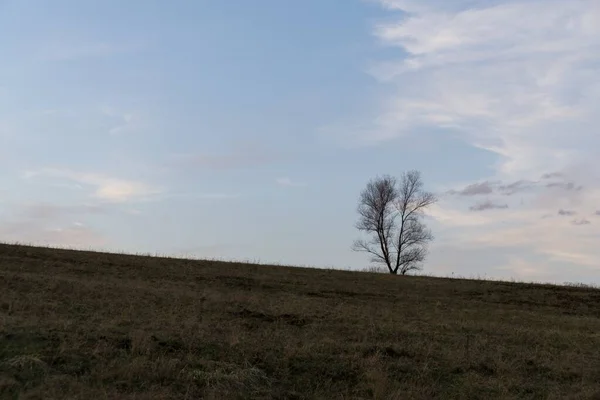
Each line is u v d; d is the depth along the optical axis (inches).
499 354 531.5
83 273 1002.7
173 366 401.4
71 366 389.7
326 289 1064.2
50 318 523.5
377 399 393.1
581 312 1007.0
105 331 476.4
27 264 1034.1
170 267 1205.1
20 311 550.0
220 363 425.1
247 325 591.5
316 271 1375.5
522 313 914.7
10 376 362.3
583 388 447.8
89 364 398.0
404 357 500.4
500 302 1069.8
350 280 1254.9
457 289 1208.8
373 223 2162.9
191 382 385.4
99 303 636.7
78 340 439.5
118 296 704.4
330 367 450.9
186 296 760.3
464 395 417.4
